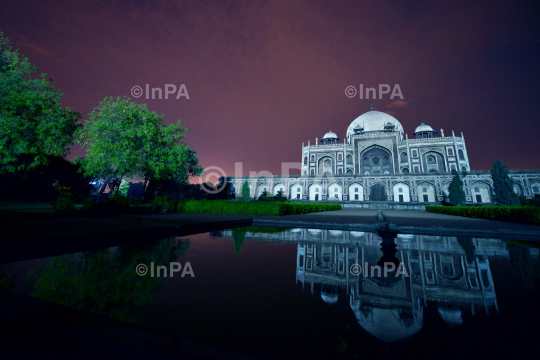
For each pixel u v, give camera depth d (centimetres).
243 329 191
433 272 378
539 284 324
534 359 151
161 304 240
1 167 1614
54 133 1595
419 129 5053
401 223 1118
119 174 1859
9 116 1423
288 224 1145
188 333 181
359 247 584
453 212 2066
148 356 145
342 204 3831
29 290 269
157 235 727
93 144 1689
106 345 155
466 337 183
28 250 461
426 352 160
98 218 1056
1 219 884
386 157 4872
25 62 1562
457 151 4416
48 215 1158
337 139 5734
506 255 507
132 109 1861
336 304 251
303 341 174
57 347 149
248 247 572
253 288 295
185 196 3816
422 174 3728
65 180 2997
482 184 3441
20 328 171
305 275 354
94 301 243
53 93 1648
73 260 416
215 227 980
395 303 254
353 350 161
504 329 196
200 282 315
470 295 281
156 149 1881
